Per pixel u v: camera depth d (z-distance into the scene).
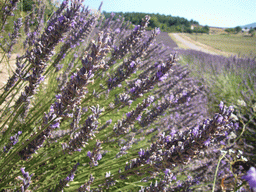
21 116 2.40
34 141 1.72
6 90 2.18
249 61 10.14
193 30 110.75
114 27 6.49
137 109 2.24
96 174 2.78
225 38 84.94
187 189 2.48
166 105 2.71
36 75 1.67
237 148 4.81
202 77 8.88
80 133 1.73
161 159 1.64
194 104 5.62
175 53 2.04
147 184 2.94
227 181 3.43
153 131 4.02
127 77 2.67
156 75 2.11
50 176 2.49
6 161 1.66
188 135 1.51
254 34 96.12
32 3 3.52
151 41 2.81
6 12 2.74
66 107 1.44
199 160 3.51
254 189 0.98
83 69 1.25
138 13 48.59
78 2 1.50
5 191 1.96
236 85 8.22
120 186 2.92
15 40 3.17
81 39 2.94
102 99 4.74
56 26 1.51
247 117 5.95
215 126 1.31
